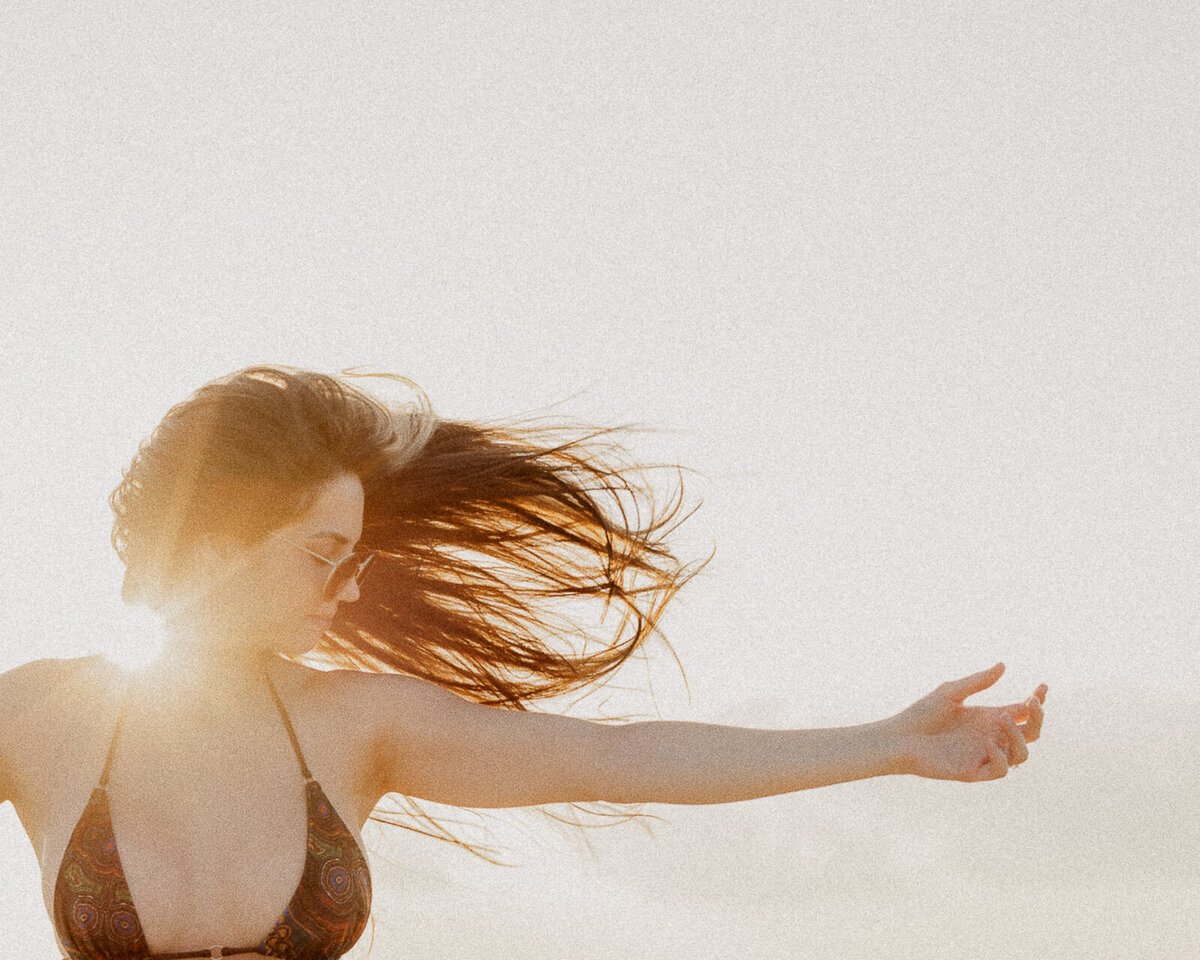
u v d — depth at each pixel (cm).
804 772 195
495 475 245
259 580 205
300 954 200
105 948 196
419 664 252
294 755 210
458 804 214
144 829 201
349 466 210
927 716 192
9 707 208
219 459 203
